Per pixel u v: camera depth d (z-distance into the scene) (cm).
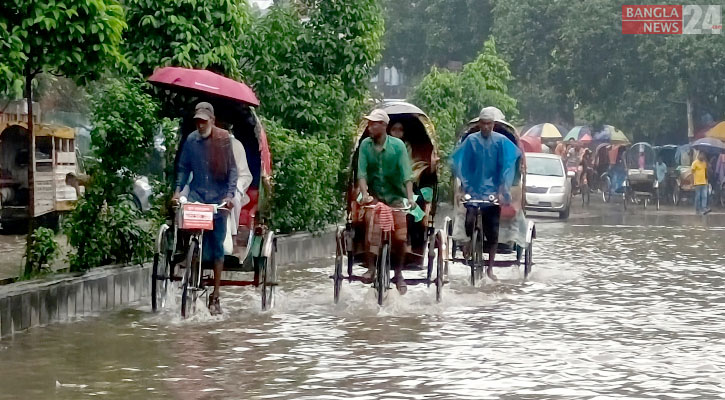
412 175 1492
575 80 5241
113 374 1004
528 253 1811
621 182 4847
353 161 1511
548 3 5459
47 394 920
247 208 1436
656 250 2369
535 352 1120
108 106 1488
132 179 1502
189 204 1309
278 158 2066
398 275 1493
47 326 1267
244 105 1455
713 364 1066
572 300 1534
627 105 5194
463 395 919
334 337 1210
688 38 4844
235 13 1914
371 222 1431
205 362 1062
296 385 957
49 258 1391
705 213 3991
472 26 6212
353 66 2400
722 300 1543
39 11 1239
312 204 2138
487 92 3728
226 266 1416
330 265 2023
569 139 5581
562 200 3597
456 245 1762
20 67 1227
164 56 1883
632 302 1515
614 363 1066
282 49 2333
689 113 5034
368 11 2412
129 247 1505
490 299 1539
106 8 1313
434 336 1217
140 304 1461
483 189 1708
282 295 1573
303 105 2316
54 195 2448
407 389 942
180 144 1411
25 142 2411
